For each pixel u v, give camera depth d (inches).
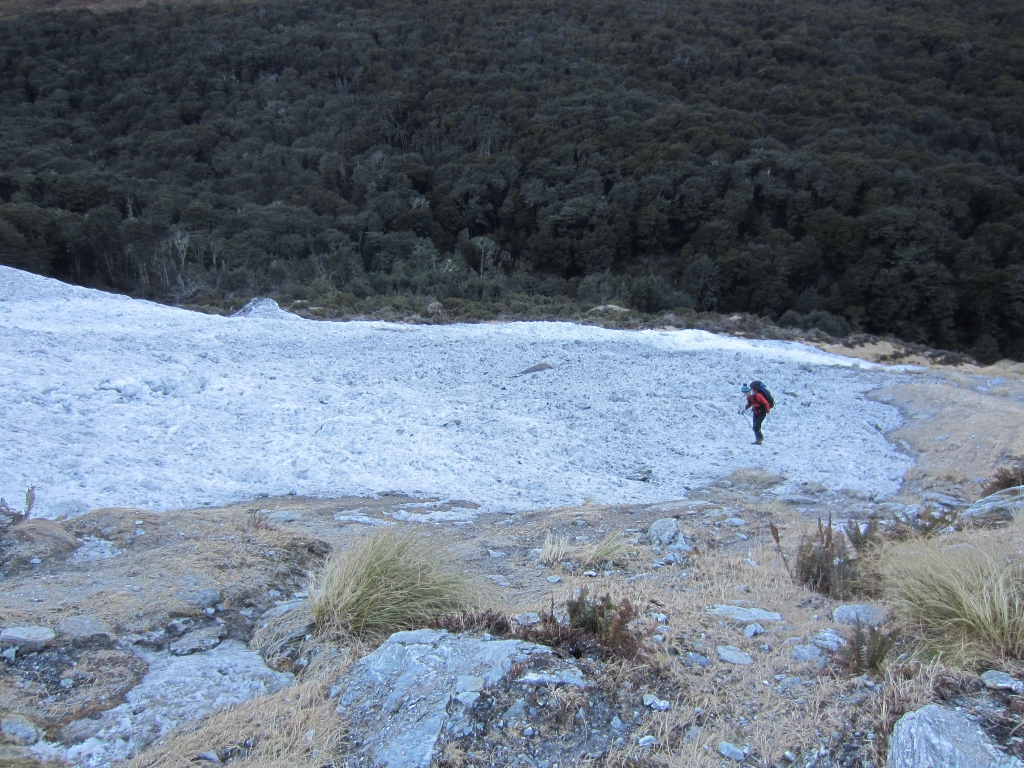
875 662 145.9
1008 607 153.3
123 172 2753.4
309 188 2669.8
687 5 4416.8
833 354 1125.1
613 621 157.4
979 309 2089.1
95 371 533.3
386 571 194.7
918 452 502.6
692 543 271.0
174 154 2965.1
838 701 137.2
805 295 2146.9
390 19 4200.3
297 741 136.3
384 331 877.8
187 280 1626.5
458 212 2608.3
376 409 520.4
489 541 270.2
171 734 140.4
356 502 320.5
